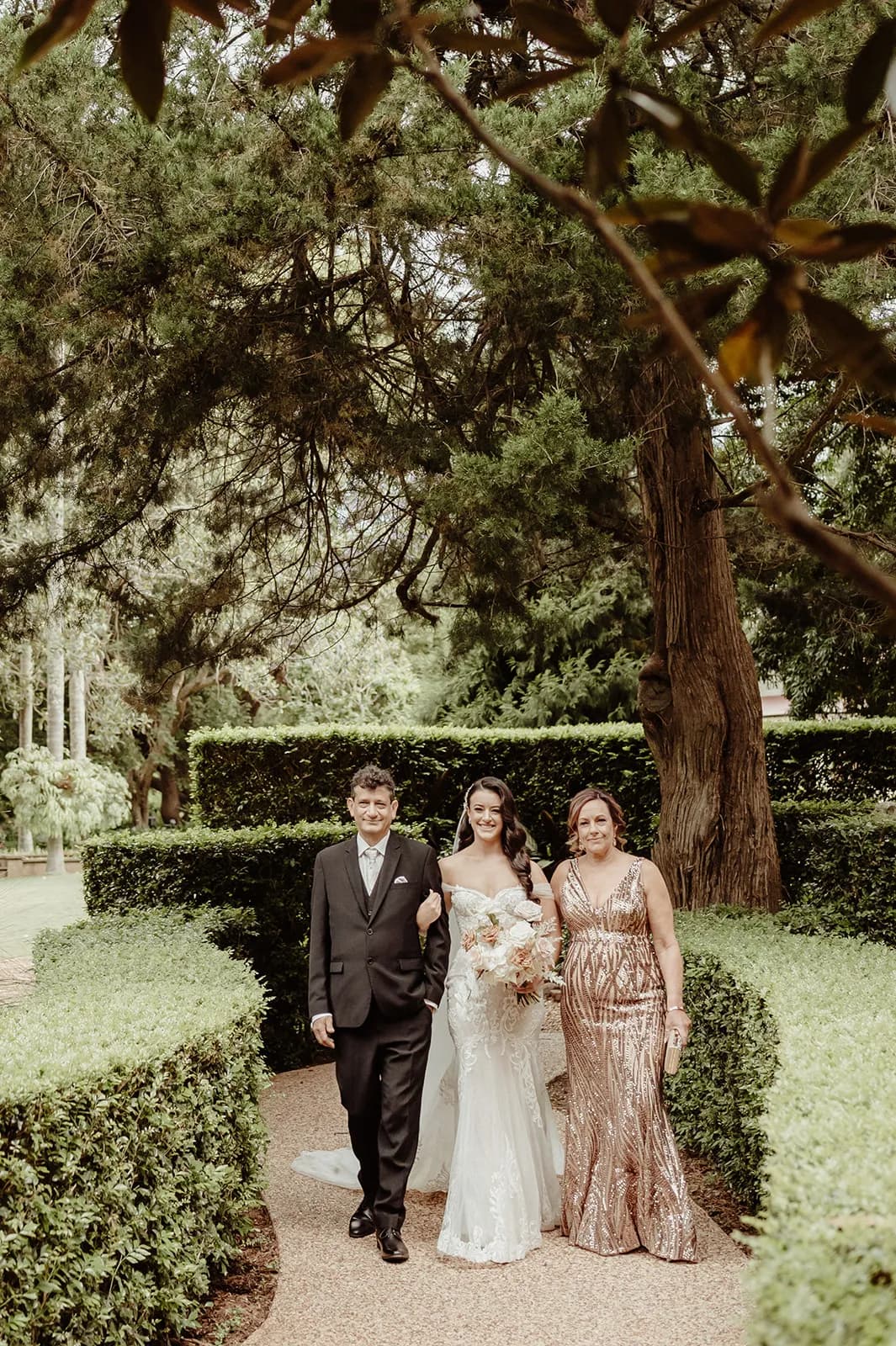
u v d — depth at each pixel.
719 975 4.66
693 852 6.82
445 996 4.80
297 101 4.97
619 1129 4.16
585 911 4.43
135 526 7.03
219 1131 3.93
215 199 5.04
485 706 16.34
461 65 4.74
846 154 0.81
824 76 4.59
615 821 4.57
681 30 0.93
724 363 0.88
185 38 5.33
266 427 6.81
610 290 4.64
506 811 4.66
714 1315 3.54
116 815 21.00
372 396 6.15
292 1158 5.30
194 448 6.54
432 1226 4.44
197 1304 3.48
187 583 7.89
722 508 6.50
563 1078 6.52
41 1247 2.87
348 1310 3.64
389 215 4.90
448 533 6.07
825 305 0.84
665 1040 4.28
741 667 6.88
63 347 5.85
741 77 5.97
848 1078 2.88
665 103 0.84
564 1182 4.31
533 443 4.51
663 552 6.80
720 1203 4.59
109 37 5.28
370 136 4.83
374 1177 4.35
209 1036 3.81
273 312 5.70
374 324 6.59
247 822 10.05
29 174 5.24
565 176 4.68
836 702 13.81
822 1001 3.79
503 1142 4.17
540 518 4.74
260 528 7.68
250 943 7.18
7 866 20.64
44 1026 3.63
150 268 5.21
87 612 7.05
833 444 8.55
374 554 8.12
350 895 4.37
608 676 15.07
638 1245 4.10
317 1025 4.32
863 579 0.75
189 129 5.34
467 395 6.11
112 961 4.93
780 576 9.05
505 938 4.30
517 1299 3.71
